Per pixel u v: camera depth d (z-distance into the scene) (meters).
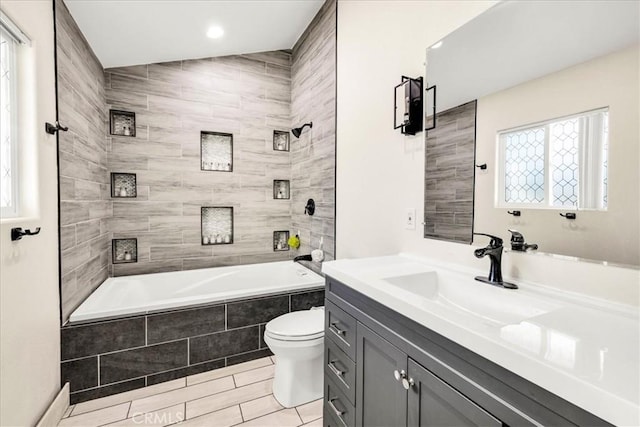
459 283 1.21
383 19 1.83
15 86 1.38
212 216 3.15
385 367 1.02
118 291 2.44
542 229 1.04
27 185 1.43
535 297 0.96
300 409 1.71
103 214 2.57
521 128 1.11
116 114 2.74
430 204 1.51
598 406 0.46
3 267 1.19
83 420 1.60
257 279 3.08
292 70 3.41
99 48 2.32
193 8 2.13
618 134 0.85
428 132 1.51
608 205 0.87
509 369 0.59
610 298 0.86
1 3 1.19
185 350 2.03
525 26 1.09
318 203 2.78
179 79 2.94
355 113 2.14
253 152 3.29
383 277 1.20
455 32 1.36
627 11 0.83
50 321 1.60
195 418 1.63
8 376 1.22
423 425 0.85
